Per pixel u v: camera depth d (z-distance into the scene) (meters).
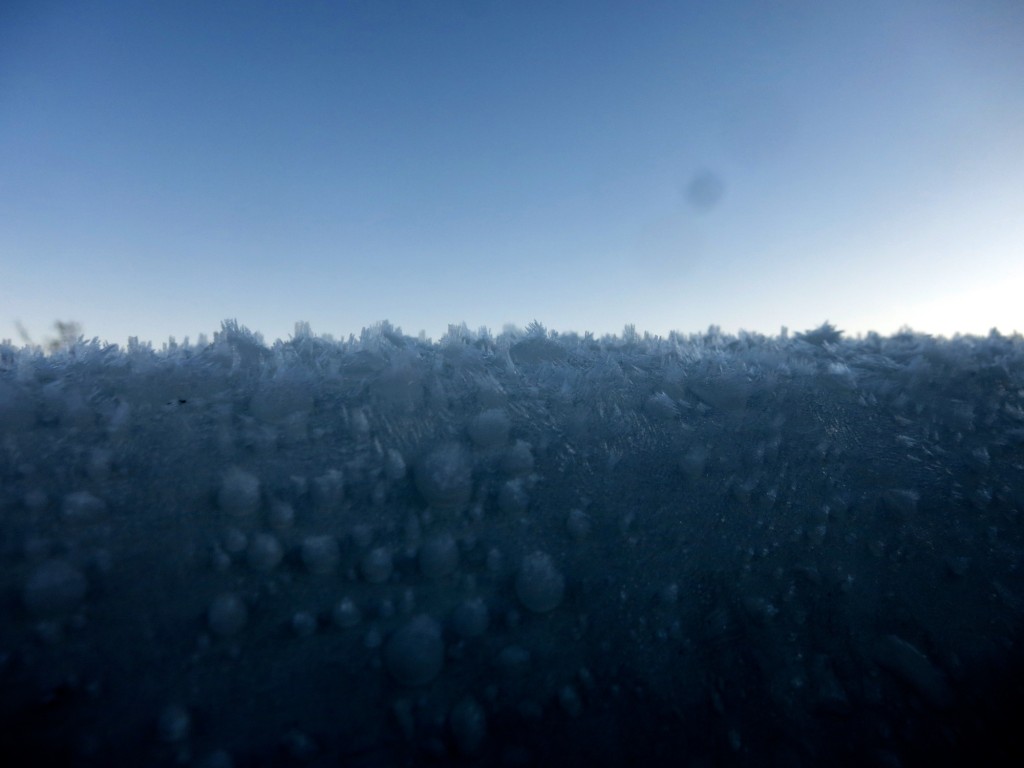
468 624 2.08
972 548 2.62
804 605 2.34
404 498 2.46
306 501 2.36
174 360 3.03
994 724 2.03
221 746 1.68
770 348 4.33
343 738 1.76
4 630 1.80
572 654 2.08
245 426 2.63
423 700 1.88
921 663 2.17
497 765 1.77
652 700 2.00
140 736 1.67
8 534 2.03
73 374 2.81
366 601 2.10
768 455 2.96
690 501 2.67
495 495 2.53
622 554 2.41
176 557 2.09
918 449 3.14
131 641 1.86
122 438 2.46
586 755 1.83
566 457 2.79
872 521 2.69
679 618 2.23
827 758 1.92
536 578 2.21
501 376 3.32
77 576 1.94
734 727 1.97
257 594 2.05
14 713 1.64
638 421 3.09
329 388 3.00
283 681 1.86
